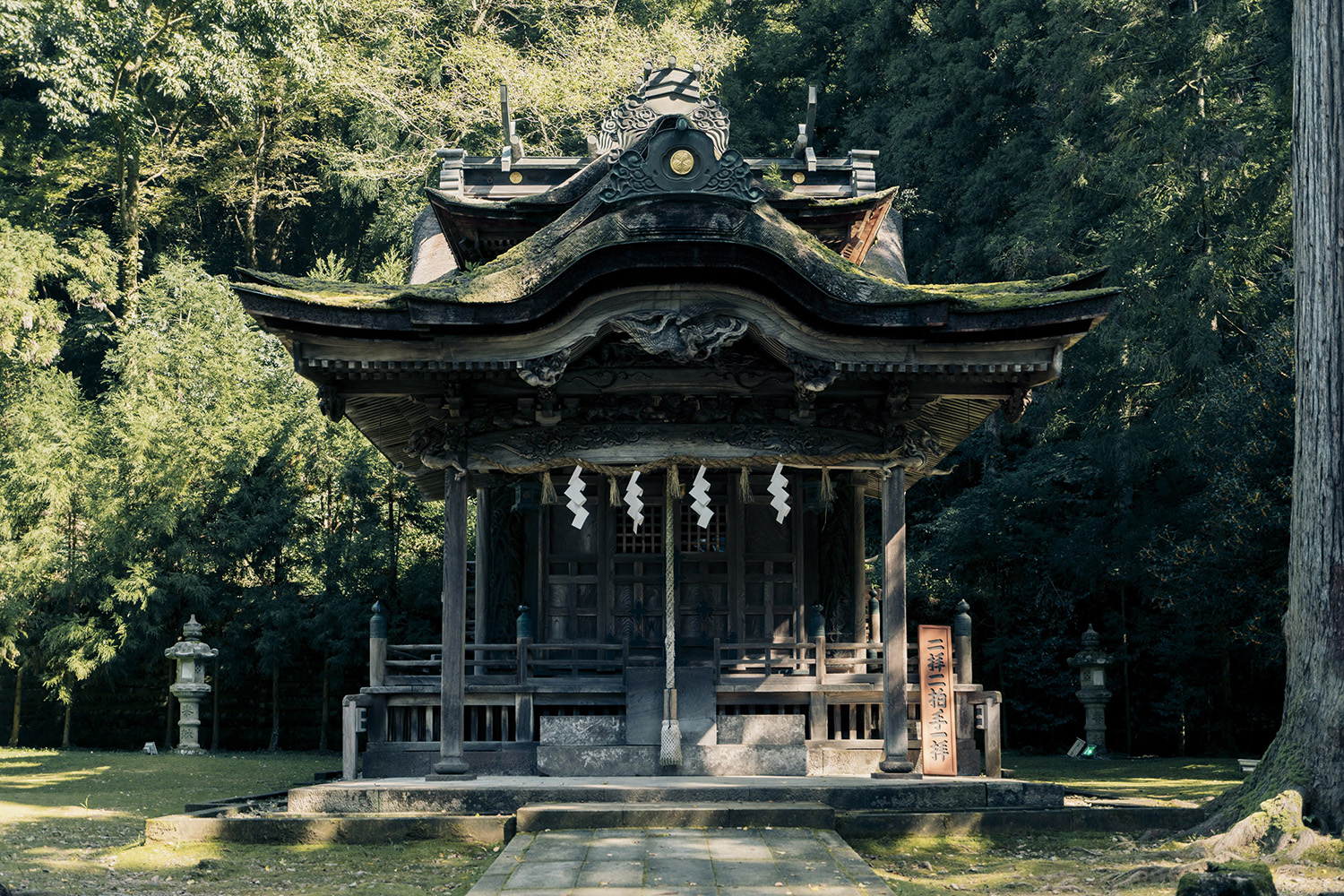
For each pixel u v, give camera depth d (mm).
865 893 7793
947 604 27359
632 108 14805
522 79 35312
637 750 13750
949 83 28672
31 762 23047
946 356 12469
